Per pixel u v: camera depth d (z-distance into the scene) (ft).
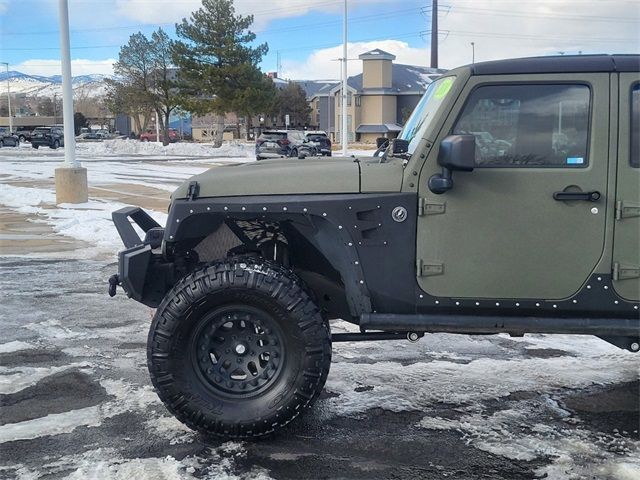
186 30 157.07
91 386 16.21
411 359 18.38
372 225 12.77
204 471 12.10
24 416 14.47
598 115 12.41
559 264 12.58
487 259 12.67
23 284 26.84
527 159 12.66
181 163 115.34
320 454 12.82
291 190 12.98
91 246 35.45
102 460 12.50
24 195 55.83
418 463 12.51
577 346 19.52
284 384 12.86
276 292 12.60
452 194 12.62
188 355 12.95
